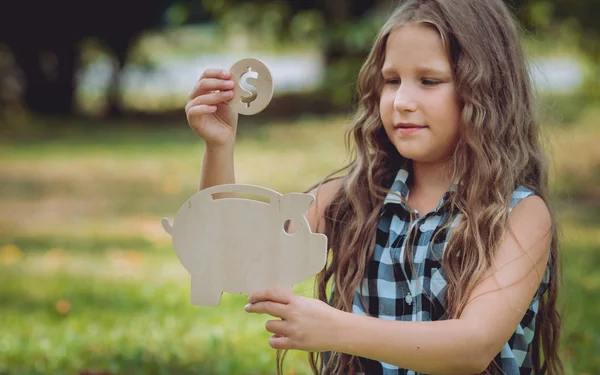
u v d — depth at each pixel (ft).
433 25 7.24
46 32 56.65
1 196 29.91
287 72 75.31
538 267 7.18
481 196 7.27
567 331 13.43
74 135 47.98
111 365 12.30
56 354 12.98
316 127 45.16
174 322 14.58
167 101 64.64
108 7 57.06
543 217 7.35
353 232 7.75
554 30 37.73
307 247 6.86
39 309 15.65
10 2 55.42
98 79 65.51
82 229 24.21
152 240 22.58
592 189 28.27
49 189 31.32
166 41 70.38
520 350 7.55
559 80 54.85
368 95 7.97
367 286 7.66
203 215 7.02
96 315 15.20
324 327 6.47
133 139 45.78
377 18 36.55
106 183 32.40
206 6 57.77
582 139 37.09
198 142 43.86
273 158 36.09
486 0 7.61
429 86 7.30
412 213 7.60
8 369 12.32
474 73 7.23
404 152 7.38
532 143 7.91
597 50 39.55
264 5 54.54
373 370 7.66
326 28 44.24
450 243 7.23
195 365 12.48
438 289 7.32
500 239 7.14
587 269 18.17
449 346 6.52
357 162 8.07
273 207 6.91
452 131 7.36
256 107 7.37
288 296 6.56
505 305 6.86
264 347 13.17
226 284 7.00
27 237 23.03
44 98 57.77
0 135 47.60
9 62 57.88
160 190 30.86
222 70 7.39
